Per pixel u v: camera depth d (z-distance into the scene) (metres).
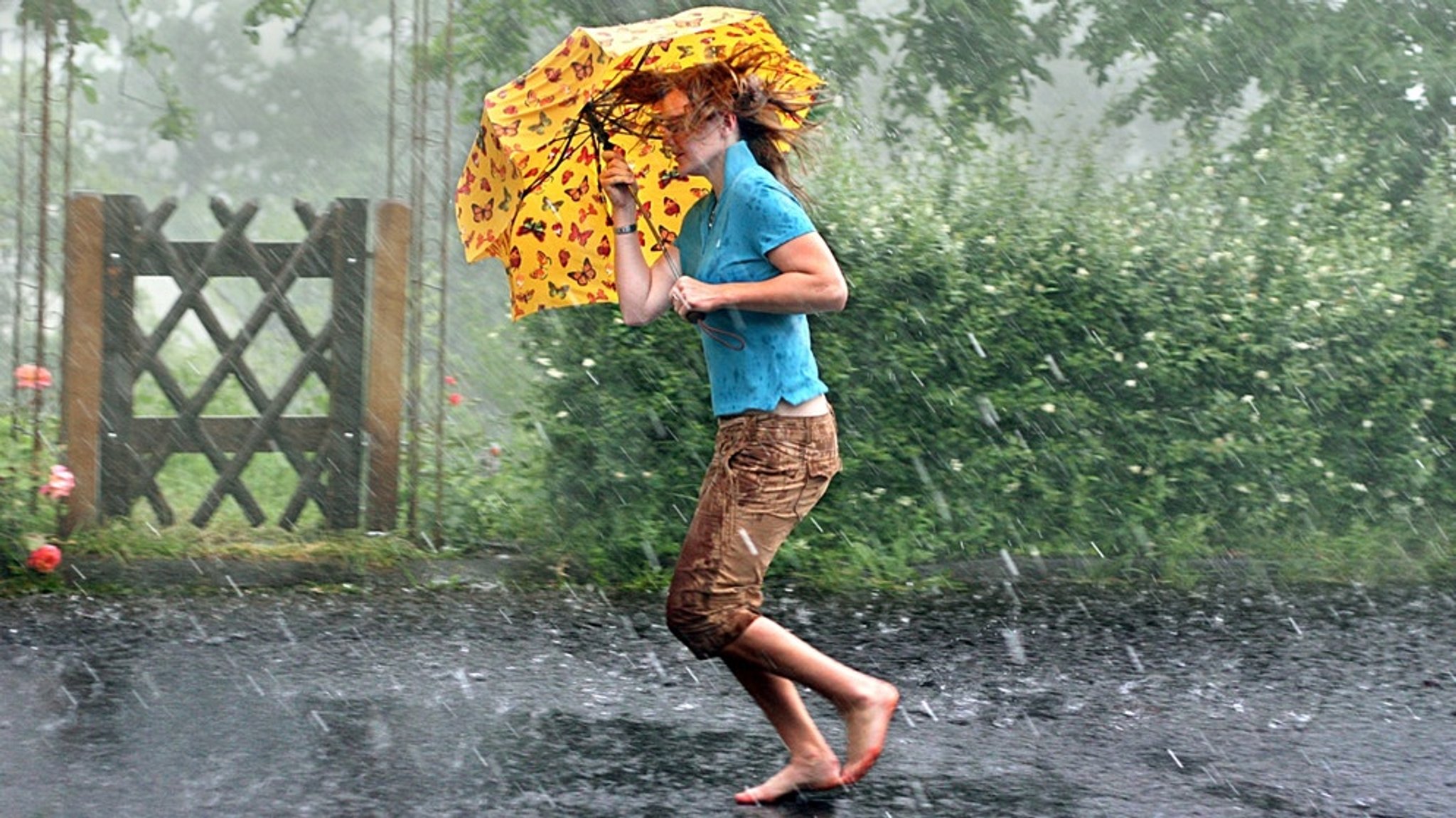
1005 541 25.22
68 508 23.69
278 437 24.75
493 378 29.73
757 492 13.04
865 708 13.36
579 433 23.80
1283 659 19.48
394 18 25.25
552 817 12.99
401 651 19.09
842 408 24.88
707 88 13.31
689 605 13.00
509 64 31.39
